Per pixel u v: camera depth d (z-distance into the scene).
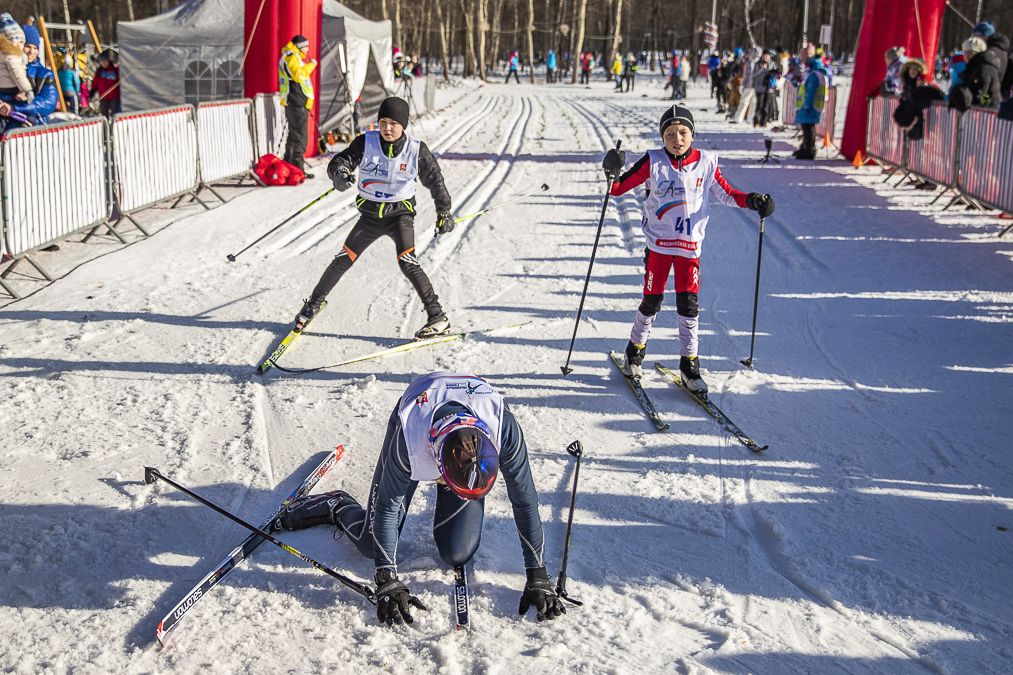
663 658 2.68
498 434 2.59
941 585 3.03
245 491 3.67
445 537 2.95
